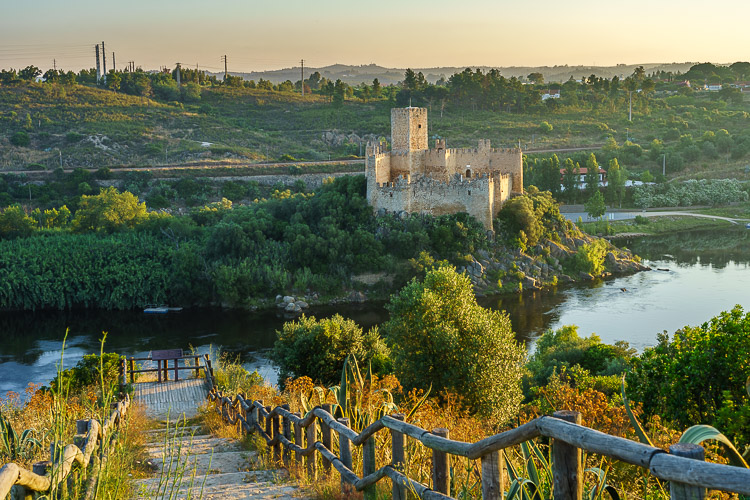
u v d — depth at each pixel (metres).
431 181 103.94
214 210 117.31
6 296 92.50
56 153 167.00
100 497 8.46
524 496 7.50
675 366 21.22
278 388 44.22
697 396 20.75
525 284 97.31
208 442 20.30
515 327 78.50
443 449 8.12
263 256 98.50
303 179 153.38
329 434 12.98
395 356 39.16
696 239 125.19
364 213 103.62
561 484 6.19
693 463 4.84
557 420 6.14
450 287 39.94
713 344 20.34
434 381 34.75
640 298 87.69
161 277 95.81
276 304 94.38
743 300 83.38
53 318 89.44
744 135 196.88
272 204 111.81
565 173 153.50
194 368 41.75
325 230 100.38
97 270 95.69
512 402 33.72
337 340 43.00
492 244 101.94
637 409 21.14
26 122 180.75
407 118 106.06
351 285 97.25
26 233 108.31
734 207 150.62
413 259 97.00
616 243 123.06
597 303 86.62
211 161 166.00
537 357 58.16
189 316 90.44
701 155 185.88
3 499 6.21
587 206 135.25
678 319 77.00
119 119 193.88
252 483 13.27
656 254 114.69
